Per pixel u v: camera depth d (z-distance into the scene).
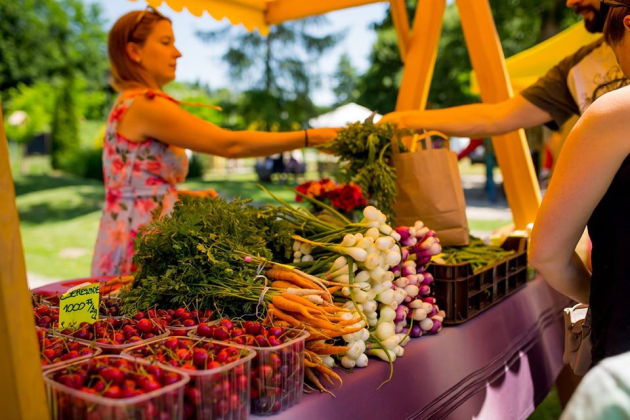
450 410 1.92
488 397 2.15
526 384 2.50
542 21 17.80
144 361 1.15
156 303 1.70
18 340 1.01
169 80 3.01
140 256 1.77
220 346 1.28
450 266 2.10
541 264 1.38
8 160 1.00
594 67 2.44
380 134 2.39
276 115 21.19
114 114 2.81
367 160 2.37
